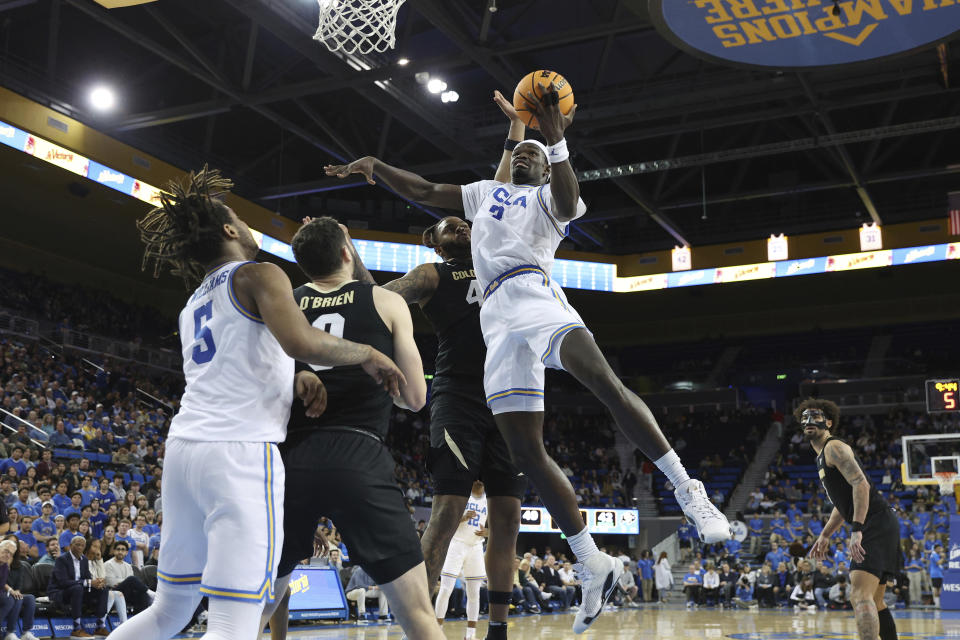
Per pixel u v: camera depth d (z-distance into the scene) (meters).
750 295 36.66
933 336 36.06
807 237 31.78
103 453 17.89
